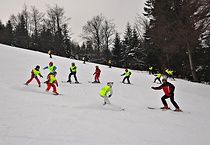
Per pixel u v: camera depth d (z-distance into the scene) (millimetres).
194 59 33969
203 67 33938
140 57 44438
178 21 28000
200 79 34594
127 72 16234
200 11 20500
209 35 21859
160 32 31391
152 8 36812
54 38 53219
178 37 26391
